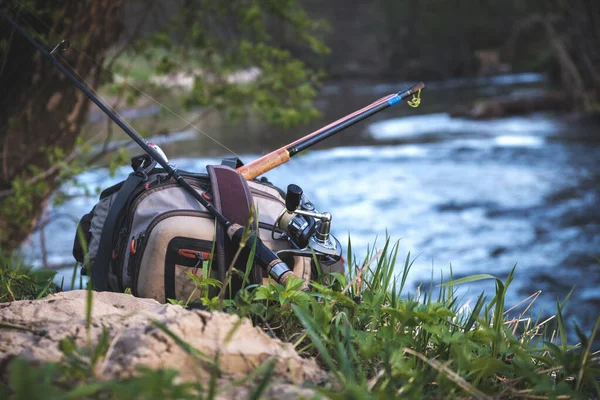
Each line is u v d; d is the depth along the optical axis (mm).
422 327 2191
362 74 41312
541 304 6738
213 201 2539
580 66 22844
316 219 2531
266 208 2668
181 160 14594
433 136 18906
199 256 2461
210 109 7797
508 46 41438
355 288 2590
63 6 5645
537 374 1978
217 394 1527
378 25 42562
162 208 2537
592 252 8414
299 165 14961
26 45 5629
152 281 2453
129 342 1781
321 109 25594
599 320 2053
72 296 2342
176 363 1726
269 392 1631
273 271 2311
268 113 7340
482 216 10352
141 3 7484
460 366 1956
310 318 1986
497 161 14695
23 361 1250
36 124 5855
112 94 7164
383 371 1823
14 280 2936
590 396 2145
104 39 6059
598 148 15836
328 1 42438
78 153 6352
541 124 20391
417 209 10938
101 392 1552
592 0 22250
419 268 7941
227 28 7785
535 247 8711
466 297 6824
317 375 1896
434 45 42000
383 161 15211
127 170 9820
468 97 28719
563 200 11109
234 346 1818
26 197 5770
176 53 7559
